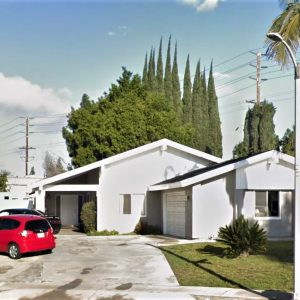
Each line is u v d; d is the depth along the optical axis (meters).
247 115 46.84
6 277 14.28
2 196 43.53
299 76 10.92
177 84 66.12
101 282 13.35
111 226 28.09
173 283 13.01
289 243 21.17
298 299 10.35
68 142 44.16
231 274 13.96
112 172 28.38
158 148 28.98
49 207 36.09
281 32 17.23
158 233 27.94
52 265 16.22
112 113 41.12
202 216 23.06
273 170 23.55
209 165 29.83
